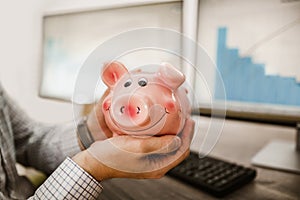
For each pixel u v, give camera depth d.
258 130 0.75
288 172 0.54
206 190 0.45
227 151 0.63
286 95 0.57
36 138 0.53
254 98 0.59
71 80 0.56
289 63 0.55
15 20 0.60
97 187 0.31
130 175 0.31
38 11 0.61
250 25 0.56
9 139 0.50
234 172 0.50
